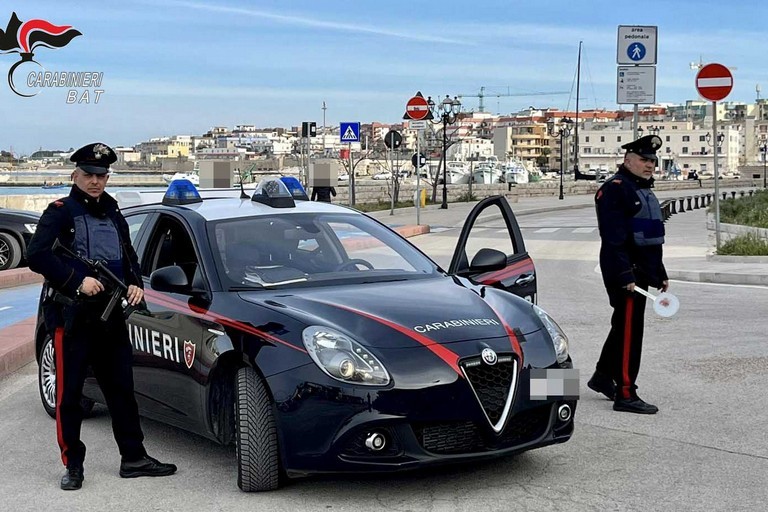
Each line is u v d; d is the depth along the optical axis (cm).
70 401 557
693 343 955
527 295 745
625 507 500
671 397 745
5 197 3531
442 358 505
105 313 549
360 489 534
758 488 528
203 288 598
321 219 674
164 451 631
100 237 555
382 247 666
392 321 529
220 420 570
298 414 504
